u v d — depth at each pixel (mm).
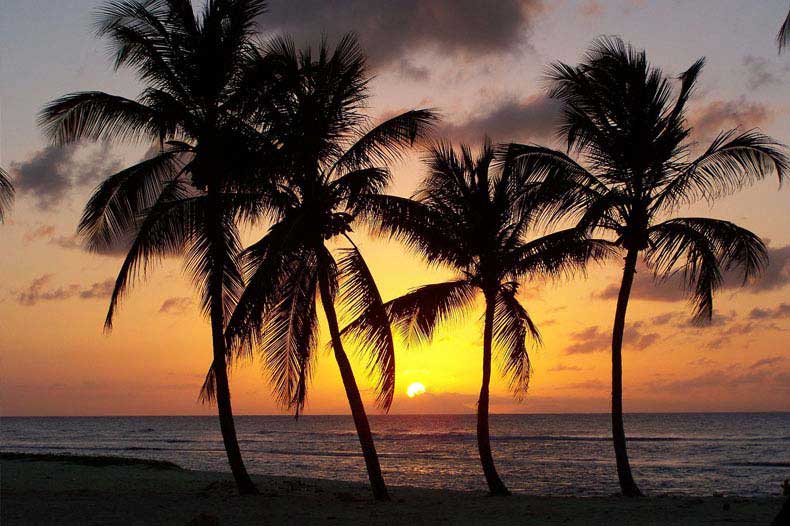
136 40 17094
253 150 16297
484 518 14547
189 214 17312
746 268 17109
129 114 16953
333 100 17312
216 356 17953
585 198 18422
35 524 13570
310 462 52312
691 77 18578
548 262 19000
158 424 199875
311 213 16922
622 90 18297
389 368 17516
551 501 18016
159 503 16891
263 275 15891
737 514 14414
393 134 17328
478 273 20422
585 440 88062
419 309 19578
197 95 17609
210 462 52031
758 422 158750
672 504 16688
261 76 16891
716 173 17625
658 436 97188
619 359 18812
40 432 133000
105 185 16609
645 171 18766
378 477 17812
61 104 16297
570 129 18625
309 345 18625
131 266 17000
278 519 14328
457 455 62188
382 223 17766
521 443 82500
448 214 20062
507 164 18797
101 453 64812
